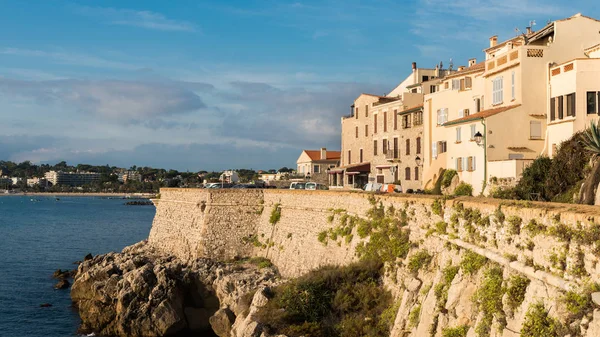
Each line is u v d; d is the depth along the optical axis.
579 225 18.58
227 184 99.00
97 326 53.31
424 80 91.19
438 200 31.94
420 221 34.75
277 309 39.09
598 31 47.47
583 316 17.59
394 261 36.88
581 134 38.94
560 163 38.94
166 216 75.50
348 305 37.34
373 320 35.12
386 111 81.31
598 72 41.94
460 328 24.31
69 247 108.38
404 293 31.84
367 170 86.25
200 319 52.31
